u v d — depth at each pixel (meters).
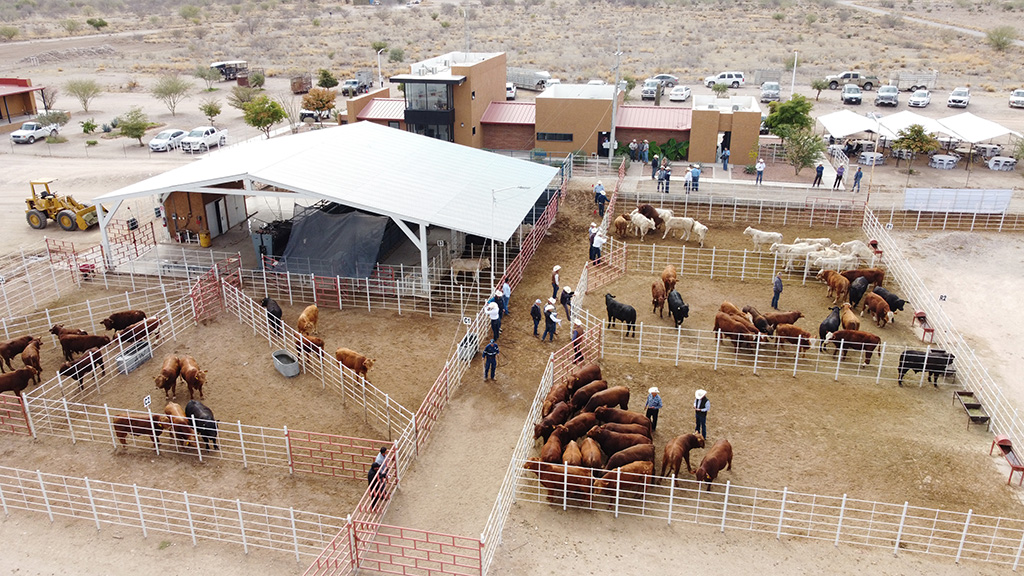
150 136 58.78
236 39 115.06
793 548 16.59
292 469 19.20
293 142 35.78
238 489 18.70
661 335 26.53
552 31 114.12
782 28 111.06
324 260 30.52
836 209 39.34
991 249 34.38
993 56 88.50
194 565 16.20
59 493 17.92
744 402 22.33
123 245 34.56
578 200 41.75
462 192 32.50
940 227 37.34
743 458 19.70
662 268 32.53
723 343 26.02
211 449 20.22
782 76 79.69
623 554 16.39
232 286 28.14
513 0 150.62
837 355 25.27
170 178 31.56
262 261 30.34
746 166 47.97
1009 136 54.41
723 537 16.97
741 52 95.00
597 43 103.12
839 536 16.91
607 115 49.44
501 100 55.66
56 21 138.88
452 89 49.00
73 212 37.53
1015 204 39.88
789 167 47.91
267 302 27.23
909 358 22.97
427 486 18.75
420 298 29.38
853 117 49.97
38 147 55.59
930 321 27.58
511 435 20.83
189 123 63.22
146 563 16.25
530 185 35.62
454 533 17.08
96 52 105.00
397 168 33.88
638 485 18.20
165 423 19.69
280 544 16.75
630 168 48.22
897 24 110.19
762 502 18.08
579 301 28.69
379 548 16.70
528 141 51.72
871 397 22.66
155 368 24.31
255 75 76.50
